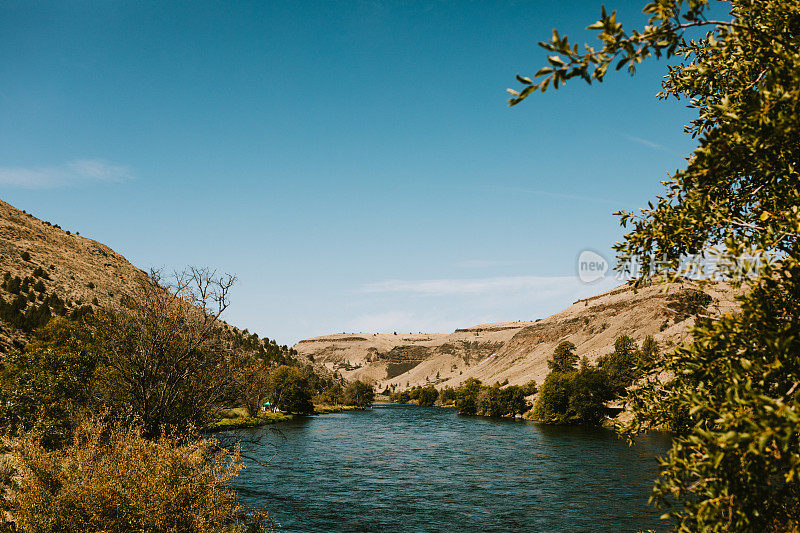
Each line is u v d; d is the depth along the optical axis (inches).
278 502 1258.0
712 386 233.6
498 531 1067.3
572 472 1669.5
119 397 1047.6
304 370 7303.2
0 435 872.9
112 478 538.3
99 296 5944.9
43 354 1176.2
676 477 222.5
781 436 157.9
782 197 236.7
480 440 2625.5
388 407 7470.5
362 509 1222.9
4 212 7475.4
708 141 221.6
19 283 4574.3
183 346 1060.5
